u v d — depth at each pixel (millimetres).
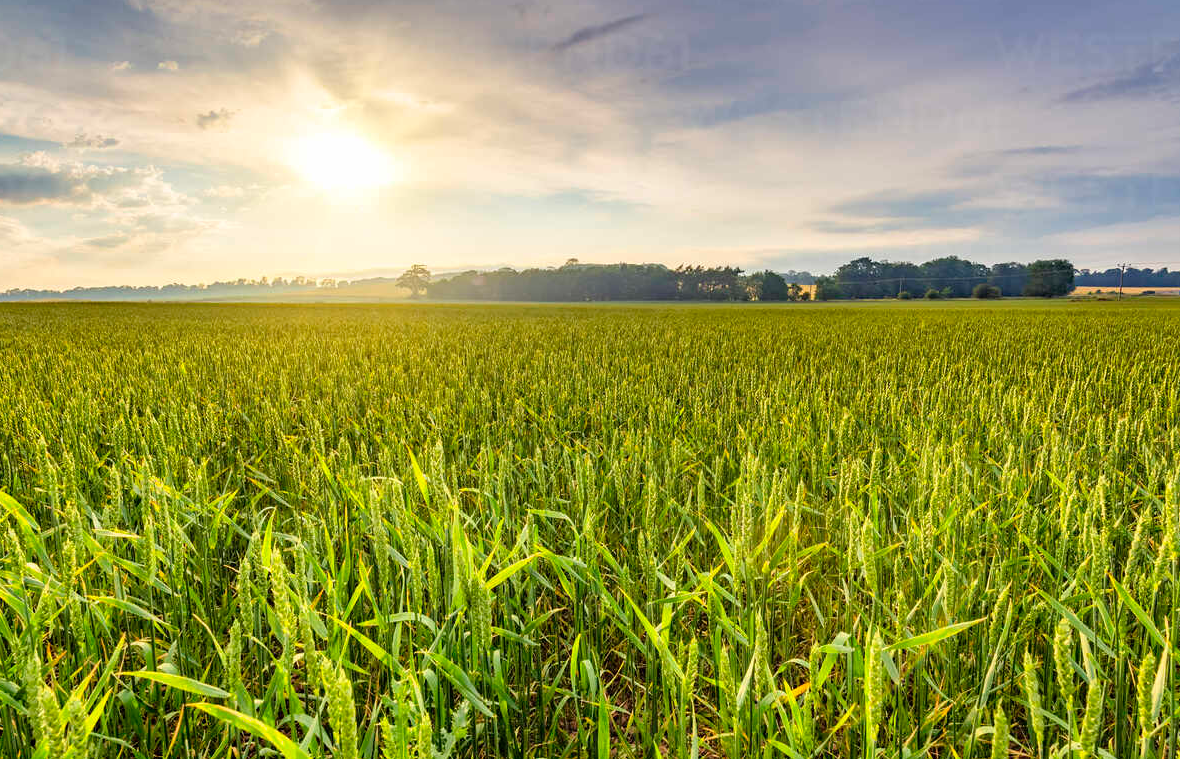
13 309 64500
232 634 1982
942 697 2664
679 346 17656
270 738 1635
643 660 3504
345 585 2898
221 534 4027
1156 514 4246
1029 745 2695
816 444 5617
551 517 4289
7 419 6781
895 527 3982
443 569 3004
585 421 7660
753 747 2176
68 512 2619
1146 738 1859
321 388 10117
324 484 4375
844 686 2748
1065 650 1832
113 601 2463
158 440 4953
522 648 2969
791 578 2947
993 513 3719
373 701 2941
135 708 2443
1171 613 2402
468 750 2639
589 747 2697
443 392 9000
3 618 2240
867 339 20828
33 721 1527
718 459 4504
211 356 14727
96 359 14453
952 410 7629
